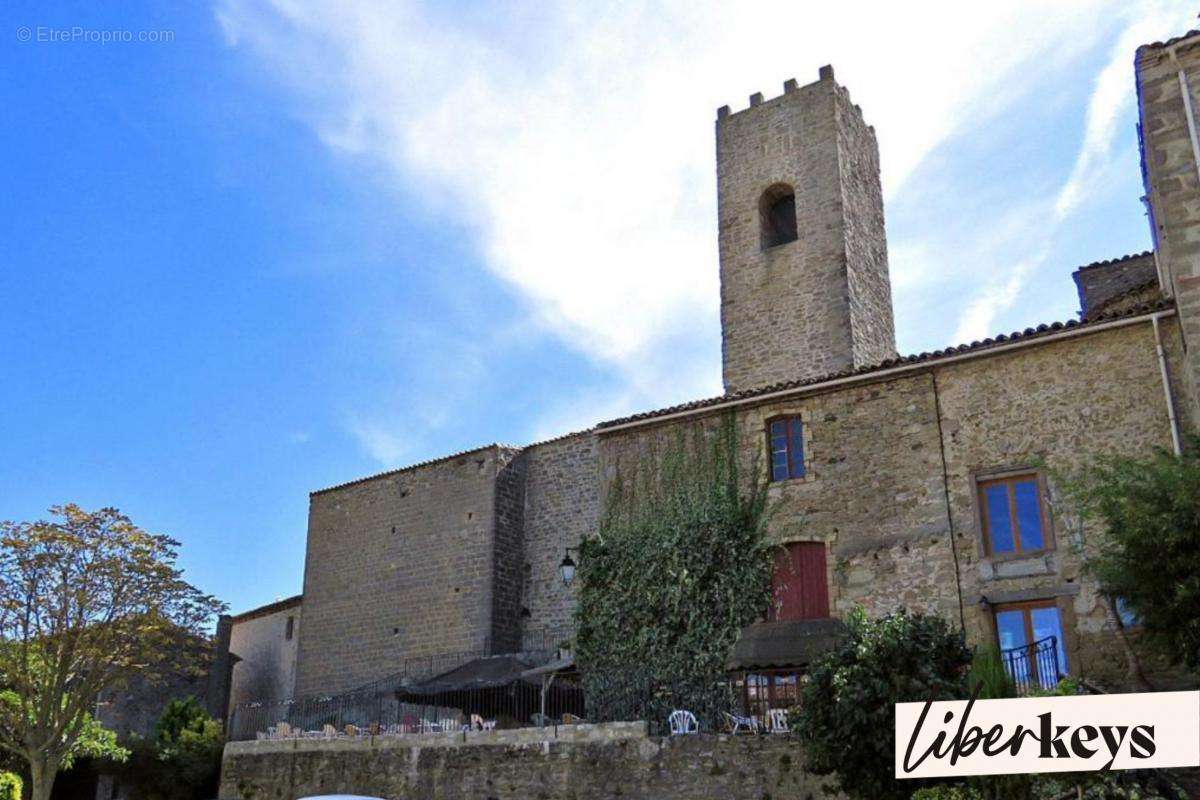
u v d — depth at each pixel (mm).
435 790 24234
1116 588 16188
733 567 25531
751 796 19750
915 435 24312
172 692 41812
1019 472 22859
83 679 34844
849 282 34438
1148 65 20609
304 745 27406
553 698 28375
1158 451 16984
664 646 25719
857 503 24578
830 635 22031
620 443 28641
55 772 33156
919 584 23188
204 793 36219
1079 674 20797
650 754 21234
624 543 27375
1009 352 23625
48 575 34062
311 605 38125
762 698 23812
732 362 35750
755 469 26219
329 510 39094
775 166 37188
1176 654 15398
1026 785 13969
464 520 34656
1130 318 22172
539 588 33812
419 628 34562
